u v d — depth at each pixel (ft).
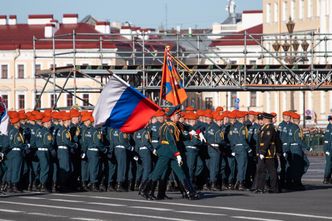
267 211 142.41
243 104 649.20
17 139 184.96
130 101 166.09
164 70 191.93
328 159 208.64
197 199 163.12
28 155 188.55
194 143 185.47
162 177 163.22
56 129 188.55
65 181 187.93
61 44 590.14
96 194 178.81
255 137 192.75
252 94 648.79
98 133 187.42
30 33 623.36
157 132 184.24
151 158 185.16
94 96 557.74
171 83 191.21
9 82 606.55
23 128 187.93
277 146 179.32
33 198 169.37
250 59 615.16
